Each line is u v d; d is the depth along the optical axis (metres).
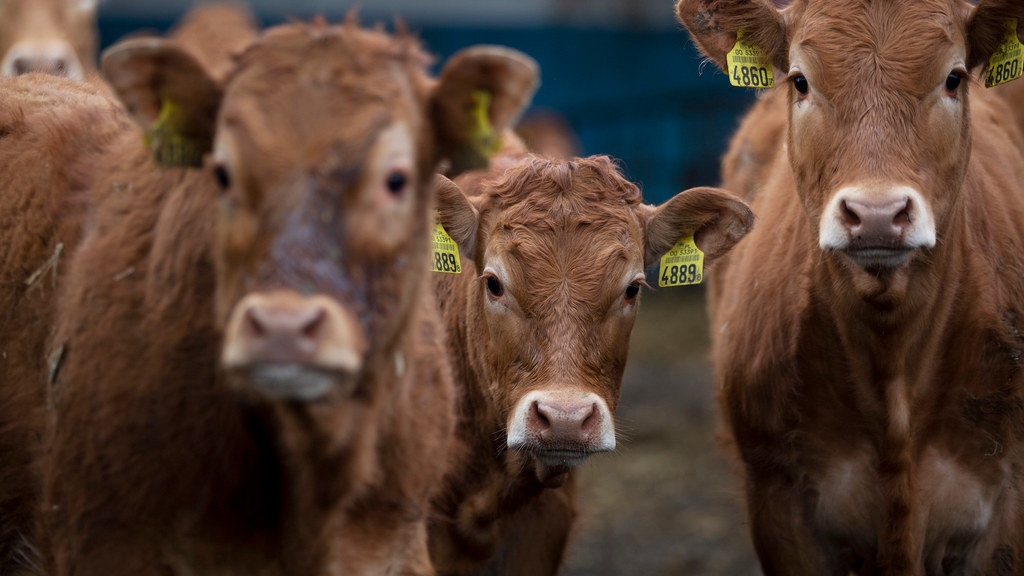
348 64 6.28
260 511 6.94
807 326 9.76
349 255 6.04
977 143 10.68
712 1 9.95
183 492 6.80
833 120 8.76
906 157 8.46
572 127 35.59
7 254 7.84
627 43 35.94
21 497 7.72
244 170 6.00
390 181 6.20
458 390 10.02
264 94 6.12
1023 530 9.74
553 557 10.52
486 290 9.47
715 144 34.38
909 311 9.21
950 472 9.74
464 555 10.11
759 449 10.31
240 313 5.76
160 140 6.51
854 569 10.41
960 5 9.14
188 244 6.79
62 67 16.64
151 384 6.79
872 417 9.63
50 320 7.51
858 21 8.80
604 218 9.44
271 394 5.83
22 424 7.57
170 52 6.31
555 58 35.94
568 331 9.07
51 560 7.57
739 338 10.53
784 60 9.88
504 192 9.70
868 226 8.12
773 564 10.36
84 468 6.91
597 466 17.62
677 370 22.66
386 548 7.57
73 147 8.02
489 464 9.95
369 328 6.18
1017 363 9.66
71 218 7.64
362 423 6.81
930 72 8.61
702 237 10.02
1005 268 9.93
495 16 38.81
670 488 16.70
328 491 6.91
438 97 6.67
